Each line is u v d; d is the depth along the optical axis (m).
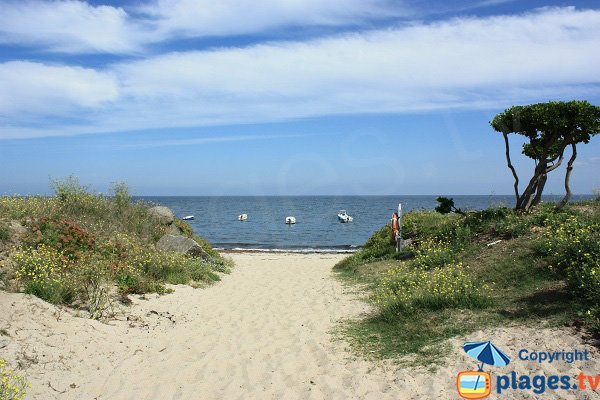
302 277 15.60
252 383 6.45
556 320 7.11
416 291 9.66
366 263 16.03
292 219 57.06
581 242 9.40
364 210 91.38
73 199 15.45
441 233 15.02
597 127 12.47
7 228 10.69
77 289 9.19
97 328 7.93
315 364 7.09
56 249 10.86
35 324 7.23
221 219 65.31
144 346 7.82
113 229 14.67
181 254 14.88
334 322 9.34
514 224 12.59
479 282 9.81
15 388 5.33
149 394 6.07
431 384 5.91
